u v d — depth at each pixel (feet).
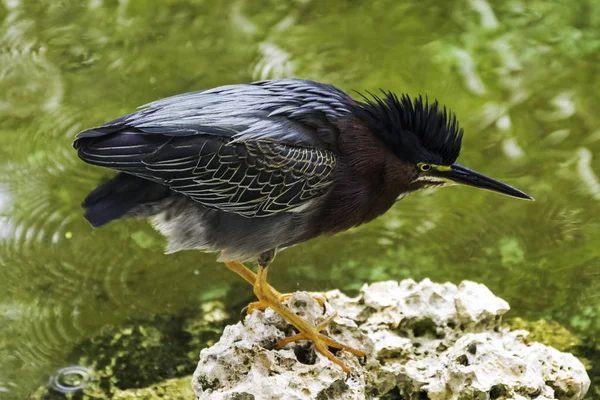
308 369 28.50
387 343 31.42
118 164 30.53
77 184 44.16
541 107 48.11
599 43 51.96
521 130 46.88
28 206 43.01
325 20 53.88
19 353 36.24
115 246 41.70
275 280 40.01
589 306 38.01
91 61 50.93
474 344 29.81
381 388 30.40
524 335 33.55
